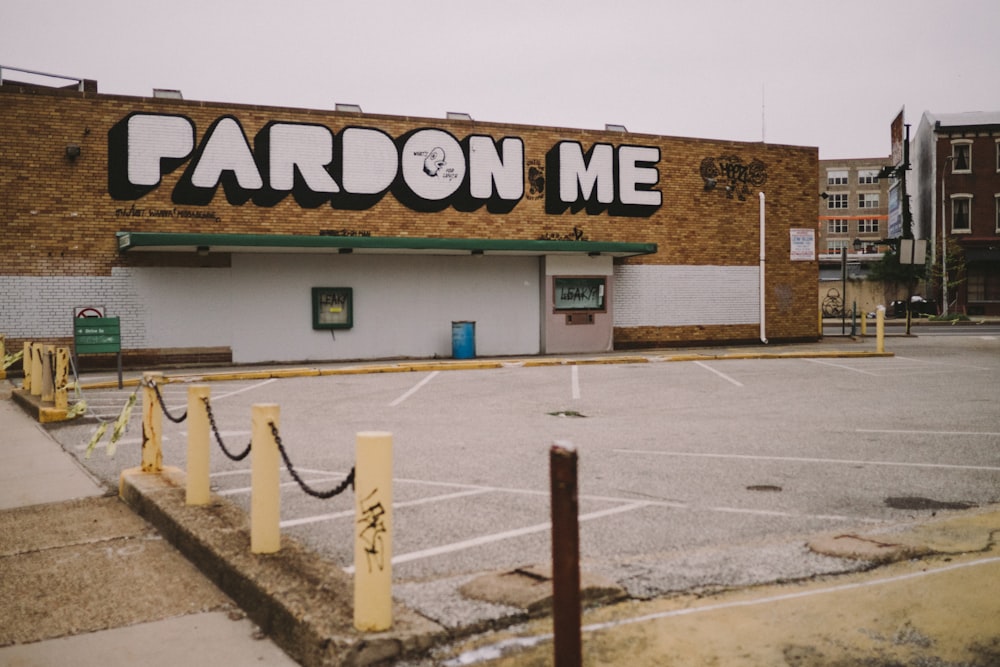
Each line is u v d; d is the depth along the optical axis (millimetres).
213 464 8820
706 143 26500
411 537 6004
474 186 23672
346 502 7141
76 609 4816
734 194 26906
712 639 4066
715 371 18750
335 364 21156
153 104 20453
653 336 25906
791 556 5301
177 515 6109
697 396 14492
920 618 4289
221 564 5109
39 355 14141
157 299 20500
